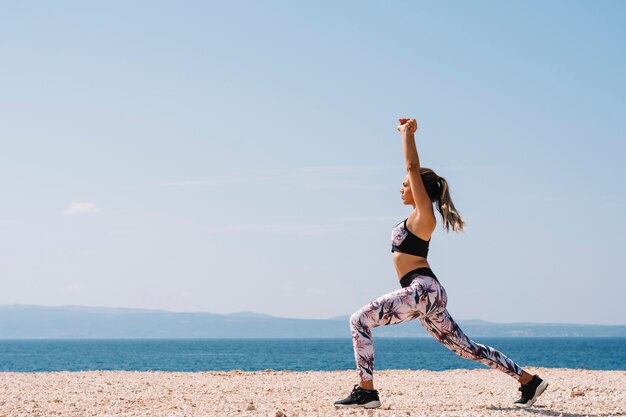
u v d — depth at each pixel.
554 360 72.81
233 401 10.12
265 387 12.86
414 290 7.36
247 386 13.09
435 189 7.64
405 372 17.59
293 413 7.66
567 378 14.88
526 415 7.35
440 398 10.38
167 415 7.70
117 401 10.09
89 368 52.91
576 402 9.17
